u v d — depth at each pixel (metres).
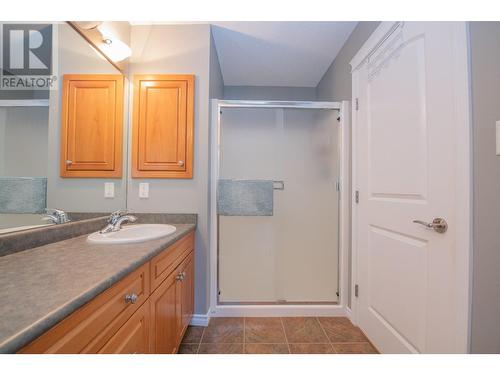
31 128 1.00
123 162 1.64
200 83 1.70
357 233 1.68
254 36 1.87
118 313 0.71
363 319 1.58
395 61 1.25
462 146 0.86
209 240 1.78
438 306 0.97
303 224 1.95
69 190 1.22
